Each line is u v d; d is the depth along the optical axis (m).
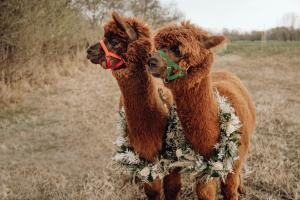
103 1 14.99
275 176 4.84
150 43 3.41
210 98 3.22
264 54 20.75
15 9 9.20
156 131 3.58
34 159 5.73
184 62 3.05
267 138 6.29
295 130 6.72
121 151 3.80
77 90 10.19
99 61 3.54
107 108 8.46
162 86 4.40
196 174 3.41
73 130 6.99
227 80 4.38
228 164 3.30
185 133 3.34
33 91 9.72
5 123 7.27
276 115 7.64
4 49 9.37
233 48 23.73
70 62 12.87
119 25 3.41
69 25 12.58
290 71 14.41
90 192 4.59
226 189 3.69
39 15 10.20
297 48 22.31
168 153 3.66
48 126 7.20
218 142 3.33
